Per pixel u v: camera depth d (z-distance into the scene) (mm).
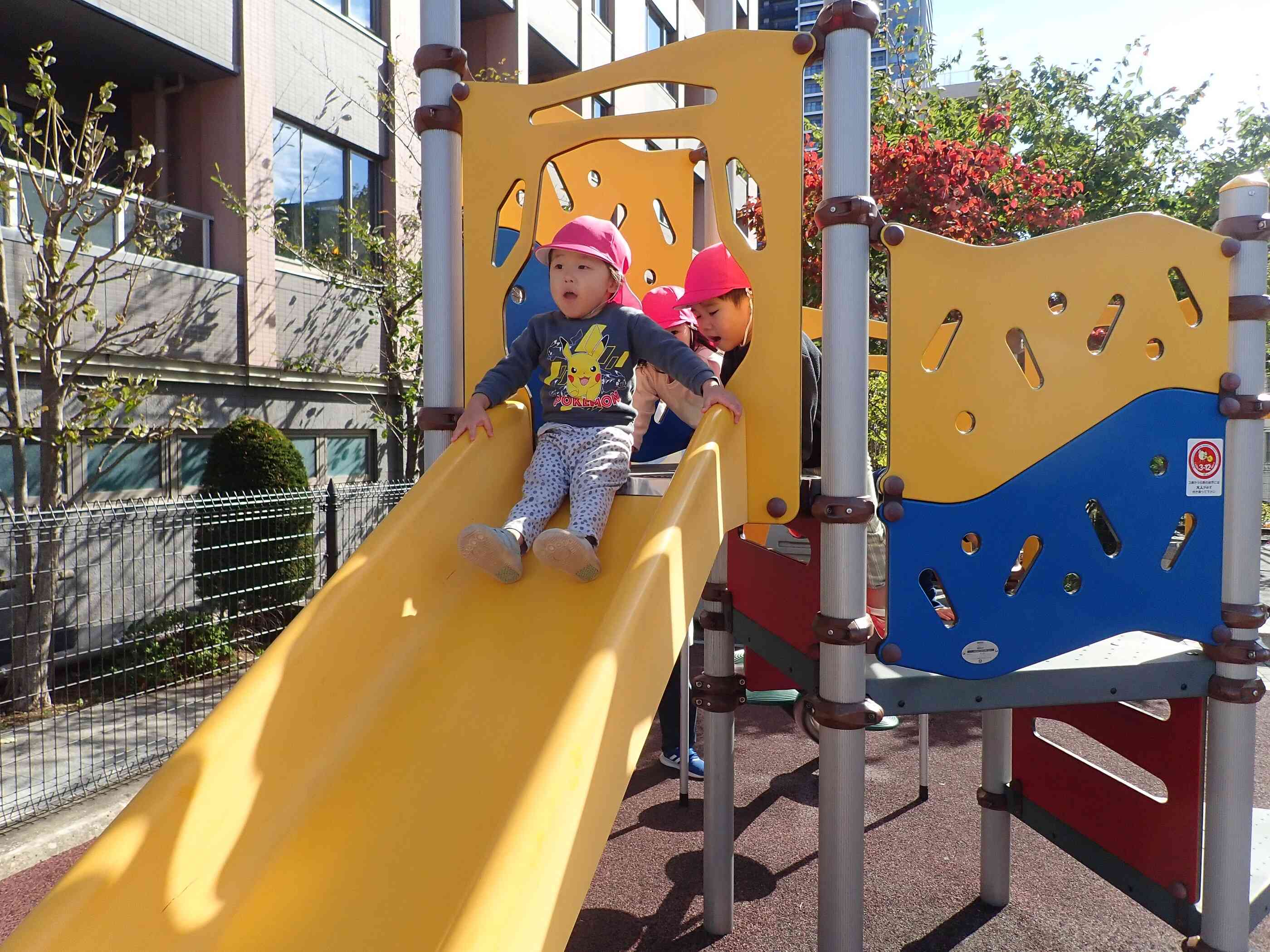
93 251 7211
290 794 1696
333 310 9773
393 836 1643
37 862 3945
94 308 6117
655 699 1713
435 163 2713
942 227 7871
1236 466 2477
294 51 9391
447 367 2729
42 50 5832
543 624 2088
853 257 2365
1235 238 2451
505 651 2027
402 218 9961
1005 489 2396
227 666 6508
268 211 8992
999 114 9336
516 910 1204
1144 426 2449
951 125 11070
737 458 2316
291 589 6801
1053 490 2416
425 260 2732
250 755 1671
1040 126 13375
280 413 9195
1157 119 12781
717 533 2105
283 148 9469
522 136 2637
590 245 2479
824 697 2416
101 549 5578
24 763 4824
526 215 2641
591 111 15516
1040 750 3145
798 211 2406
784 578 2879
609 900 3418
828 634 2377
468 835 1623
